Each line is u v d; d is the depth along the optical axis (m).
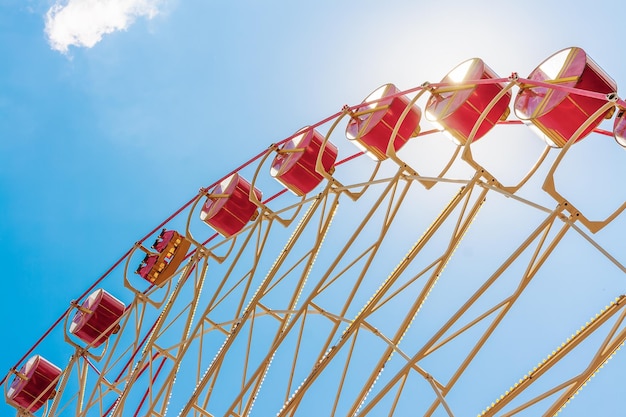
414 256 26.23
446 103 24.77
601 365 21.03
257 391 28.48
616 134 22.53
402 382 24.89
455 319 21.34
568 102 21.58
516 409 21.45
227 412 26.59
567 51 22.56
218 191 34.34
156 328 34.06
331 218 29.50
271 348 26.77
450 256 24.77
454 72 25.64
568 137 22.02
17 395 40.47
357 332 26.11
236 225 33.31
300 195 31.22
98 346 38.56
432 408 22.36
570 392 21.39
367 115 28.03
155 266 35.25
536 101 22.33
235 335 29.17
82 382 36.56
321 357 26.77
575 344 21.36
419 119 27.94
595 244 19.75
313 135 31.16
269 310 29.86
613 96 18.47
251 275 30.17
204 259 33.78
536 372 21.67
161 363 35.22
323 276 26.47
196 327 30.34
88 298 40.19
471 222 25.17
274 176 31.02
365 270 26.16
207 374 28.78
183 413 28.42
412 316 25.22
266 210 31.59
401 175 26.30
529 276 21.70
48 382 41.09
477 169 23.52
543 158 22.97
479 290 21.16
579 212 20.97
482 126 24.59
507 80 21.91
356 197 29.00
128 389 32.16
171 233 36.06
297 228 30.59
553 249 21.47
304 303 26.62
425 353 22.00
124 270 35.47
